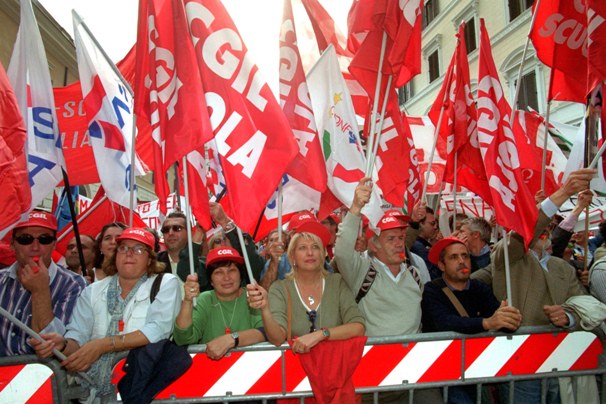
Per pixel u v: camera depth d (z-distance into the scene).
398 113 4.44
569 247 6.68
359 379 2.96
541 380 3.20
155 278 3.15
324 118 4.36
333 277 3.33
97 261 4.46
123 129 4.29
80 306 3.07
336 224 5.47
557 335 3.16
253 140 3.06
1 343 3.12
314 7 5.32
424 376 3.01
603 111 3.71
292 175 3.51
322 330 2.96
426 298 3.48
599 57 3.61
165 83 3.18
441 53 22.19
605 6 3.60
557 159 6.48
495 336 3.11
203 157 3.70
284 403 3.02
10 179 2.57
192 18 3.13
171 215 4.60
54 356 2.74
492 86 3.68
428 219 5.98
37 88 3.47
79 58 4.14
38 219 3.22
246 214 2.96
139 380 2.79
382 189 4.40
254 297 2.84
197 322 3.14
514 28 17.22
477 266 5.03
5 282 3.23
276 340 2.91
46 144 3.46
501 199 3.38
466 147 4.44
